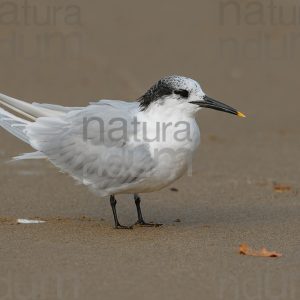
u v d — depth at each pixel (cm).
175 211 1332
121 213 1319
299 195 1448
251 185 1512
